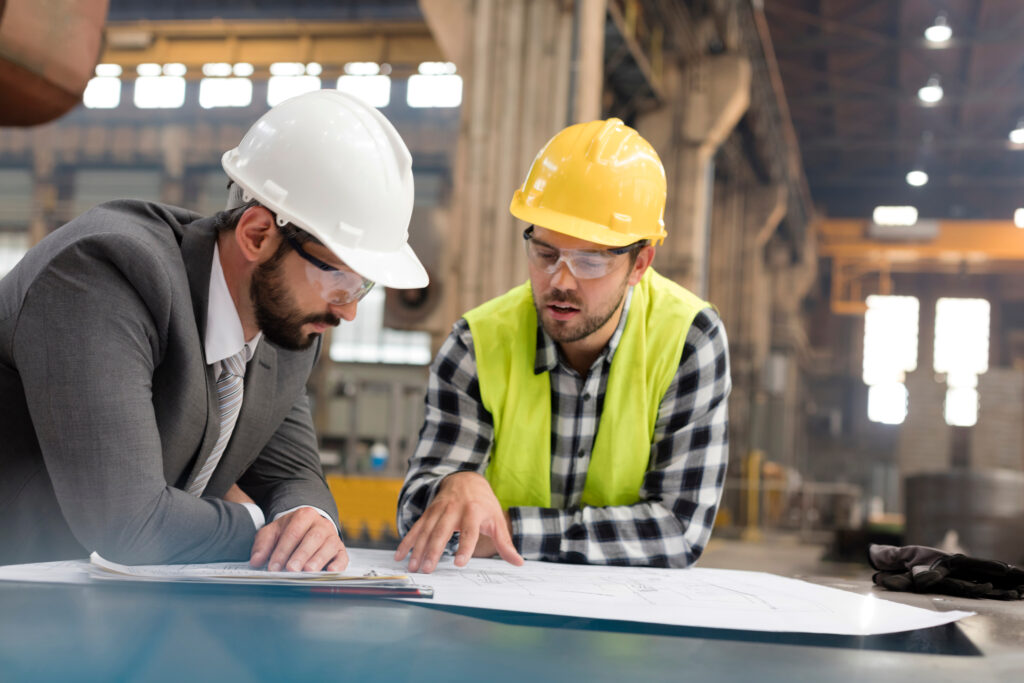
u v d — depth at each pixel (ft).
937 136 88.69
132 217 4.89
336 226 4.67
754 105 62.69
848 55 74.02
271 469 5.87
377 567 4.66
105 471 4.27
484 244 31.73
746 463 62.69
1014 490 30.66
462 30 32.53
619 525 5.75
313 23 63.16
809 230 97.35
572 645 2.89
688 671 2.63
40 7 9.52
